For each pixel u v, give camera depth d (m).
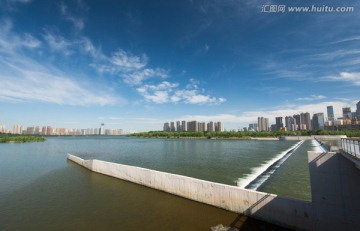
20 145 111.62
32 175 33.50
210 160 49.72
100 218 16.86
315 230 13.16
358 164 9.70
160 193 22.38
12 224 15.94
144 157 57.53
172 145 103.00
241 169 38.22
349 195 12.24
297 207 13.88
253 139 151.62
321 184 13.17
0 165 43.78
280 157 53.25
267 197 15.20
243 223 15.27
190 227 15.09
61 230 14.98
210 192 18.38
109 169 31.69
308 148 73.62
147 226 15.40
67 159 52.66
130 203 19.91
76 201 20.81
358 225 11.89
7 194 23.33
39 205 19.86
